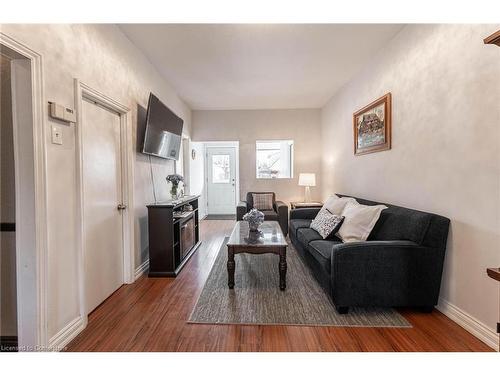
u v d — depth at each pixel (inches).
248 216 118.6
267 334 74.0
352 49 121.7
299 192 232.8
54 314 67.2
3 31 53.9
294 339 71.7
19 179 60.7
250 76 154.3
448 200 81.4
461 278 76.5
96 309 88.9
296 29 104.7
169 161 161.6
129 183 110.3
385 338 71.7
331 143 200.2
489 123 67.2
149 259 118.0
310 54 126.4
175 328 77.3
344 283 82.1
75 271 75.7
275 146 291.7
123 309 88.7
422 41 92.5
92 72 84.7
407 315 82.9
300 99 203.6
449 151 80.6
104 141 97.1
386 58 116.6
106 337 73.0
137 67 119.0
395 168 110.7
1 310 65.6
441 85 83.7
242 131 232.2
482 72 68.9
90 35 83.7
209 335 73.7
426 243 81.6
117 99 101.2
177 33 107.0
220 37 110.3
